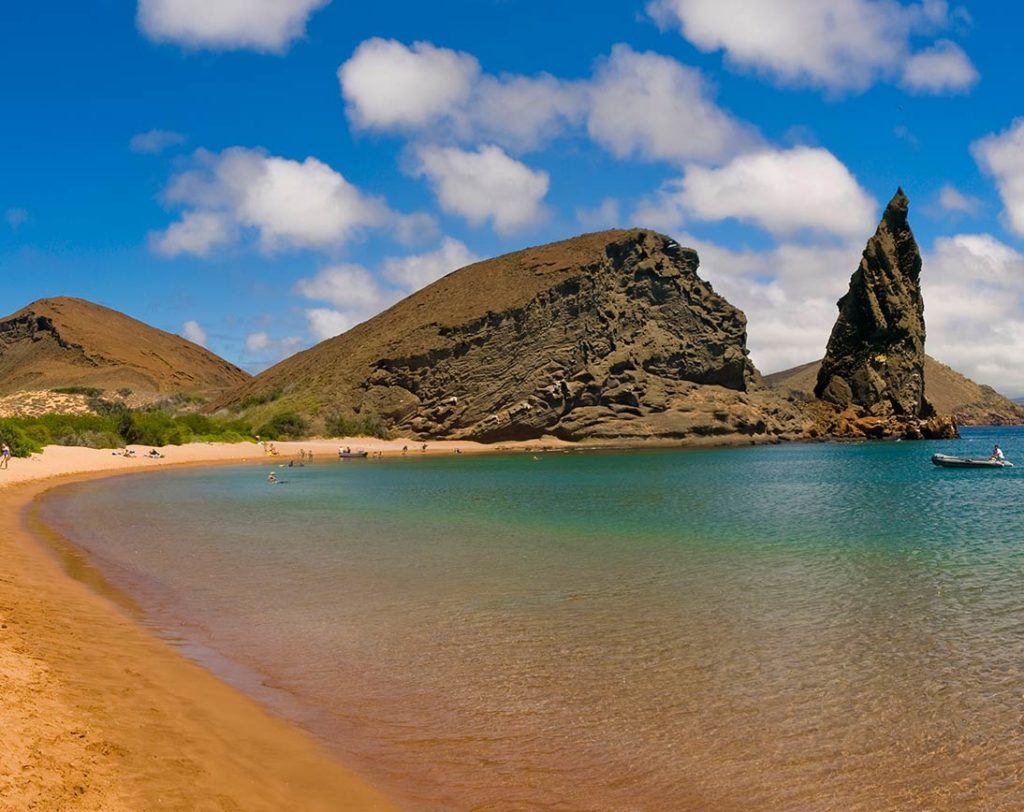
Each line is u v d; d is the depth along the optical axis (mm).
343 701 11617
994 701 11773
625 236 155500
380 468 81688
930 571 22625
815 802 8727
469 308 148125
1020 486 56500
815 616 17094
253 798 8055
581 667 13414
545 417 135625
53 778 7484
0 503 37938
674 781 9211
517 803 8586
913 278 159875
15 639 12570
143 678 11711
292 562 23547
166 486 54219
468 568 22781
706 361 152000
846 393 160125
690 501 45625
